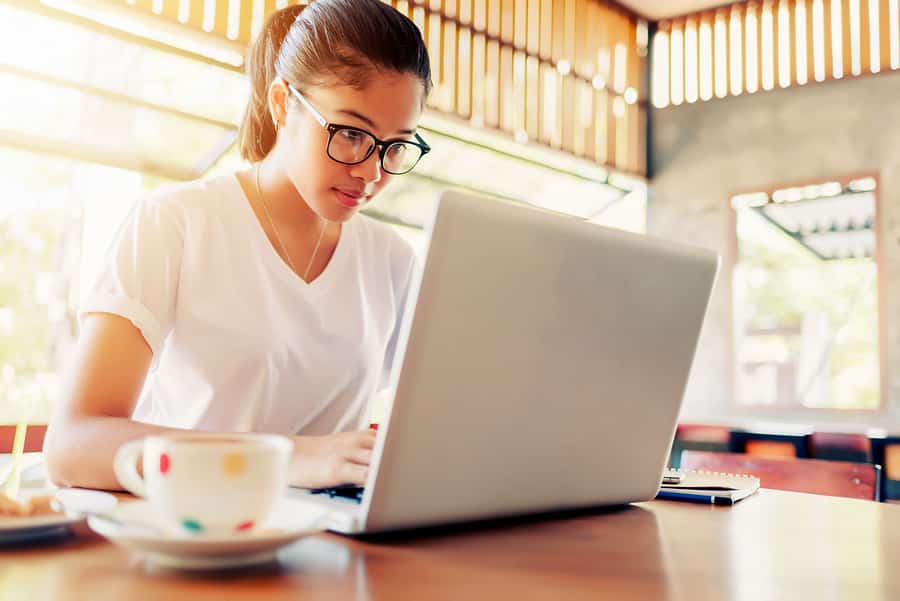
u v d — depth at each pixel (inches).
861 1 213.8
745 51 234.8
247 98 49.0
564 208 246.5
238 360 45.3
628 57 247.8
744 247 240.4
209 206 45.8
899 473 155.9
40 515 25.0
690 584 21.9
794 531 30.9
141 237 42.6
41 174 170.6
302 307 47.5
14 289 175.0
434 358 25.3
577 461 31.5
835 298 248.5
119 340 37.6
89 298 38.9
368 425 53.4
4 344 170.6
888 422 205.2
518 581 21.5
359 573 21.7
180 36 145.6
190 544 19.9
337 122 39.3
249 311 45.7
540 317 28.0
